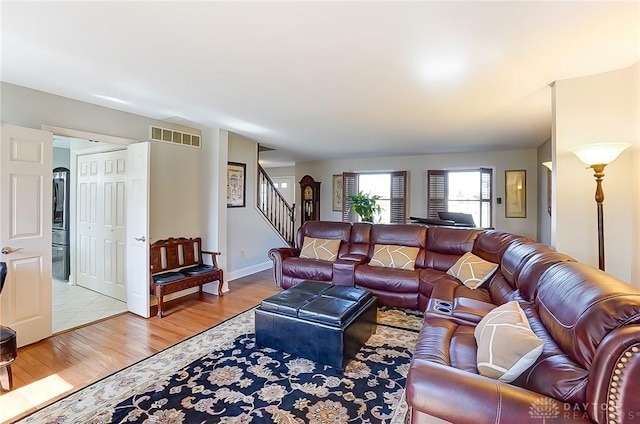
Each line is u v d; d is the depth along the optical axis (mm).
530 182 5957
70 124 3111
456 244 3826
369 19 1685
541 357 1340
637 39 1891
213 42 1952
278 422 1810
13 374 2309
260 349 2707
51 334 2945
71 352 2646
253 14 1643
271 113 3598
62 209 4875
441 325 2105
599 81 2396
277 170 10016
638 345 961
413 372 1313
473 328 2080
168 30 1812
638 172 2217
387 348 2740
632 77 2262
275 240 6082
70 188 4578
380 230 4441
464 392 1198
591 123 2422
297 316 2566
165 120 3969
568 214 2500
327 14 1638
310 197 7777
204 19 1692
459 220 4793
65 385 2172
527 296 2027
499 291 2652
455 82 2613
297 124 4129
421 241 4121
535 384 1264
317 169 8016
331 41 1933
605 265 2381
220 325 3252
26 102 2820
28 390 2113
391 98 3043
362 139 5137
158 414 1870
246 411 1903
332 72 2414
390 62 2236
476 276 3105
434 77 2508
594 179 2422
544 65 2271
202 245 4477
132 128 3656
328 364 2408
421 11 1607
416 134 4707
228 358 2549
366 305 2859
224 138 4453
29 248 2750
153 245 3814
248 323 3309
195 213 4434
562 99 2525
